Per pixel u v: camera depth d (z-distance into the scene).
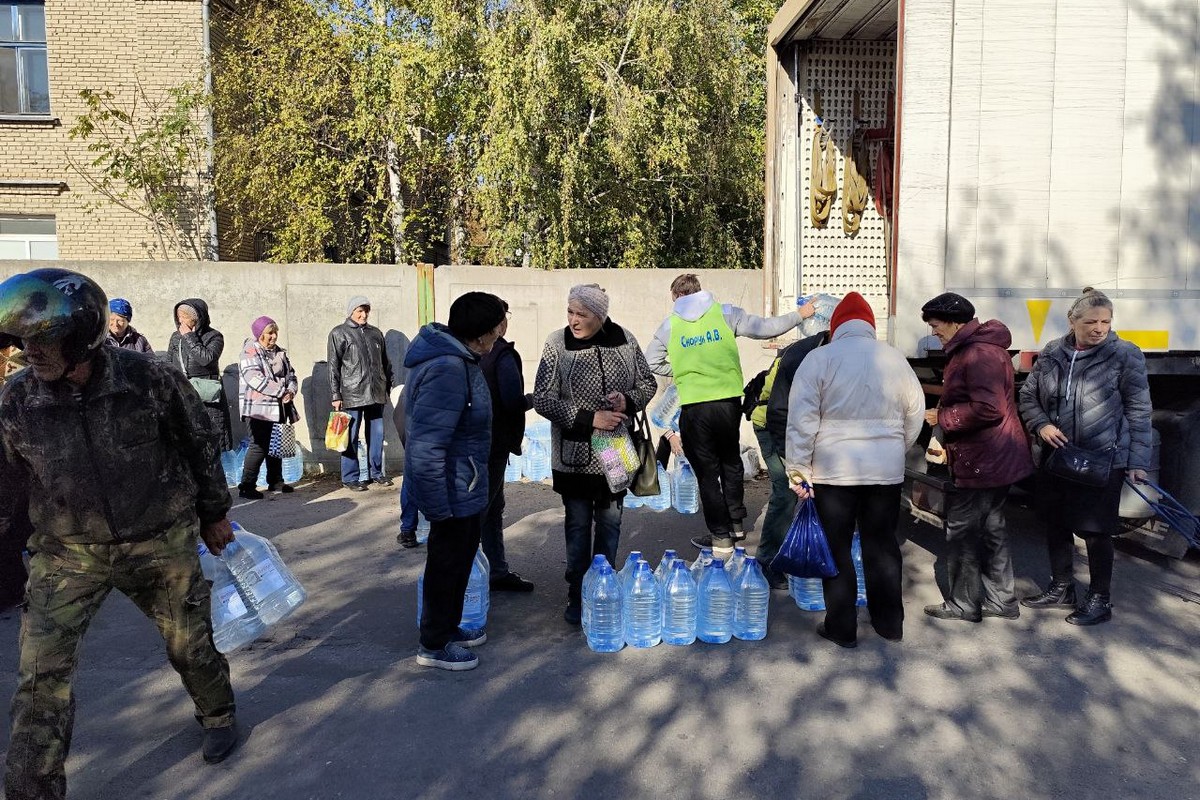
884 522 4.26
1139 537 5.54
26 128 12.25
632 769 3.14
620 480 4.35
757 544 6.04
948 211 4.92
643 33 10.88
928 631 4.45
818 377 4.14
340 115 12.50
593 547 4.86
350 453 7.88
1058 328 4.98
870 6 6.20
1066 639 4.32
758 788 3.01
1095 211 4.95
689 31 11.11
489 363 4.92
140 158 11.64
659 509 7.11
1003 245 4.94
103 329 2.67
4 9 12.29
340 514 7.05
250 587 3.88
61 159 12.31
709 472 5.43
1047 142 4.91
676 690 3.78
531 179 10.55
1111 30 4.89
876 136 7.02
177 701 3.72
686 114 11.31
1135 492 5.09
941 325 4.50
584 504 4.54
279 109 12.06
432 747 3.29
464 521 3.94
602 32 11.34
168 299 8.43
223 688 3.19
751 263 13.23
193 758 3.23
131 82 12.30
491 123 10.42
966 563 4.55
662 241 12.73
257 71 11.95
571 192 10.63
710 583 4.32
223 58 12.12
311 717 3.54
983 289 4.95
